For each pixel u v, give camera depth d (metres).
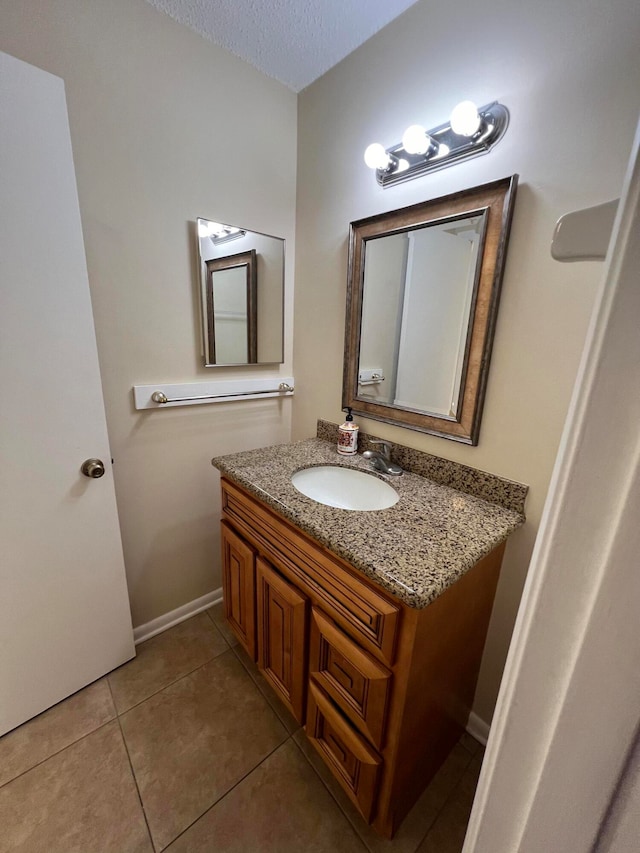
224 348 1.49
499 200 0.93
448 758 1.14
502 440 1.03
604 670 0.23
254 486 1.11
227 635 1.59
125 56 1.09
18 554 1.08
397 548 0.81
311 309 1.60
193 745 1.15
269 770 1.09
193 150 1.28
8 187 0.89
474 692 1.18
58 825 0.96
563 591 0.25
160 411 1.41
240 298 1.50
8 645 1.11
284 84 1.44
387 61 1.15
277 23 1.15
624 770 0.23
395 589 0.70
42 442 1.06
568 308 0.87
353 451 1.41
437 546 0.83
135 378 1.32
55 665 1.22
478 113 0.93
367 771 0.87
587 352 0.23
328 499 1.32
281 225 1.57
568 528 0.24
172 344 1.38
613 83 0.75
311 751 1.15
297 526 0.94
